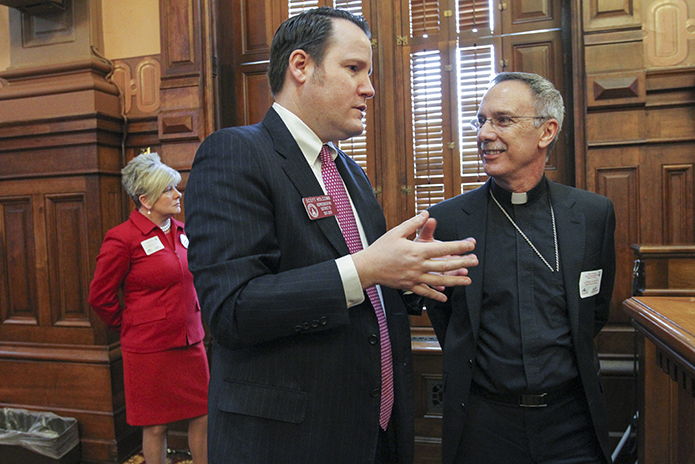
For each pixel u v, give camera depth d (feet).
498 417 4.27
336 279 2.81
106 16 9.50
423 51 8.91
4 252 9.50
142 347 6.79
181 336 6.91
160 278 6.84
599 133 7.53
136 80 9.41
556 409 4.21
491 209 4.76
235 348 2.97
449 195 8.89
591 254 4.48
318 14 3.34
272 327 2.84
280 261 3.17
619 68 7.41
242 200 3.00
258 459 3.05
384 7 9.03
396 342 3.78
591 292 4.37
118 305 7.10
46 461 8.36
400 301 3.96
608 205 4.74
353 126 3.39
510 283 4.38
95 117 8.77
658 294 5.74
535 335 4.20
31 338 9.36
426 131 8.94
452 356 4.54
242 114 9.77
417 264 2.71
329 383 3.16
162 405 6.83
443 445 4.53
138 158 7.13
